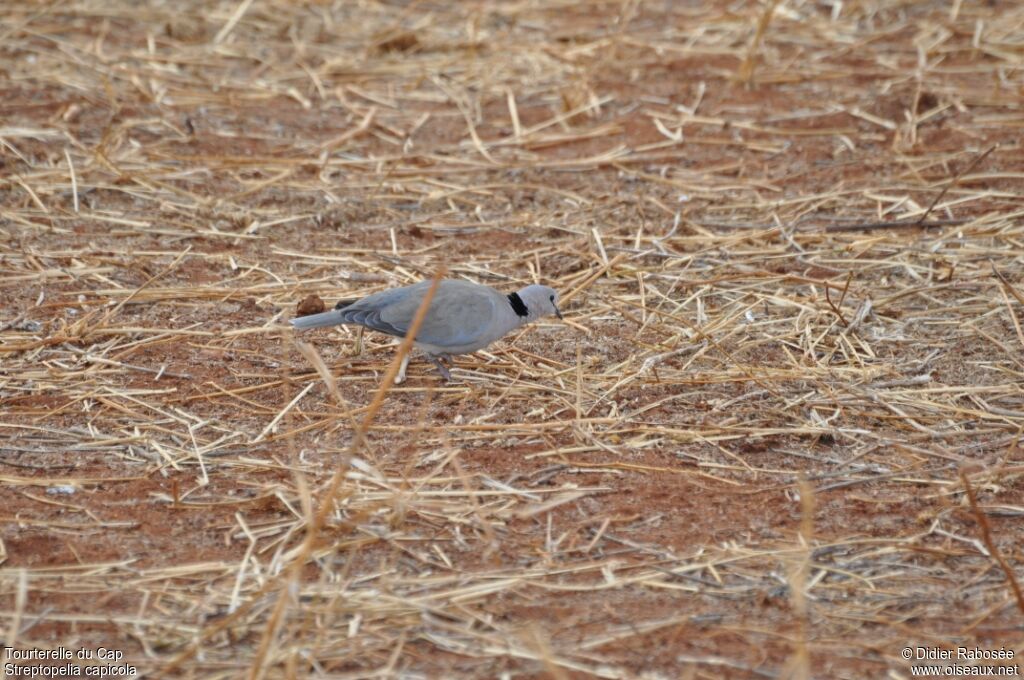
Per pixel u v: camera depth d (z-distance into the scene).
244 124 24.48
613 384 15.30
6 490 12.81
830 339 16.58
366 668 10.11
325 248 19.41
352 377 15.44
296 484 12.90
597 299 17.80
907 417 14.54
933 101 25.08
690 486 13.16
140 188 21.33
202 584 11.26
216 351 16.00
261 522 12.30
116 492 12.85
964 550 12.02
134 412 14.45
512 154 23.50
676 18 31.16
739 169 22.73
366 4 31.94
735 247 19.59
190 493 12.84
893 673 10.12
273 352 16.03
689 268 18.73
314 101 26.00
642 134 24.39
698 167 22.91
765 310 17.42
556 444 13.95
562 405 14.84
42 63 26.67
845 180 22.12
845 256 19.23
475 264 18.86
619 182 22.28
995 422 14.54
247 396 14.95
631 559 11.79
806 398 15.02
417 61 28.27
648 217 20.73
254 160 22.59
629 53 28.69
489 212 21.03
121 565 11.52
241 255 19.08
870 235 19.84
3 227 19.56
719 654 10.34
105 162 21.94
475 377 15.53
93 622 10.66
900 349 16.34
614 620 10.80
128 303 17.27
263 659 9.75
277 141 23.77
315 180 22.08
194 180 21.77
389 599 10.98
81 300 17.28
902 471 13.48
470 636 10.54
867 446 14.04
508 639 10.49
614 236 19.91
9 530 12.06
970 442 14.13
